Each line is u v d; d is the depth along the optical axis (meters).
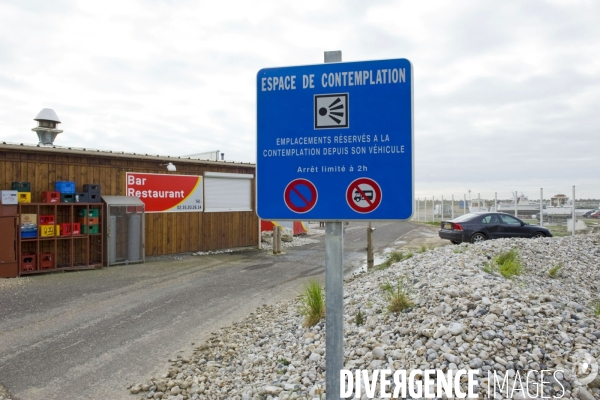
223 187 16.62
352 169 2.05
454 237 15.87
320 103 2.09
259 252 16.22
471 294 4.94
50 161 11.92
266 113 2.13
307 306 6.46
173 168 14.50
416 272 7.09
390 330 4.59
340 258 2.07
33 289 9.30
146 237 14.22
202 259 14.17
